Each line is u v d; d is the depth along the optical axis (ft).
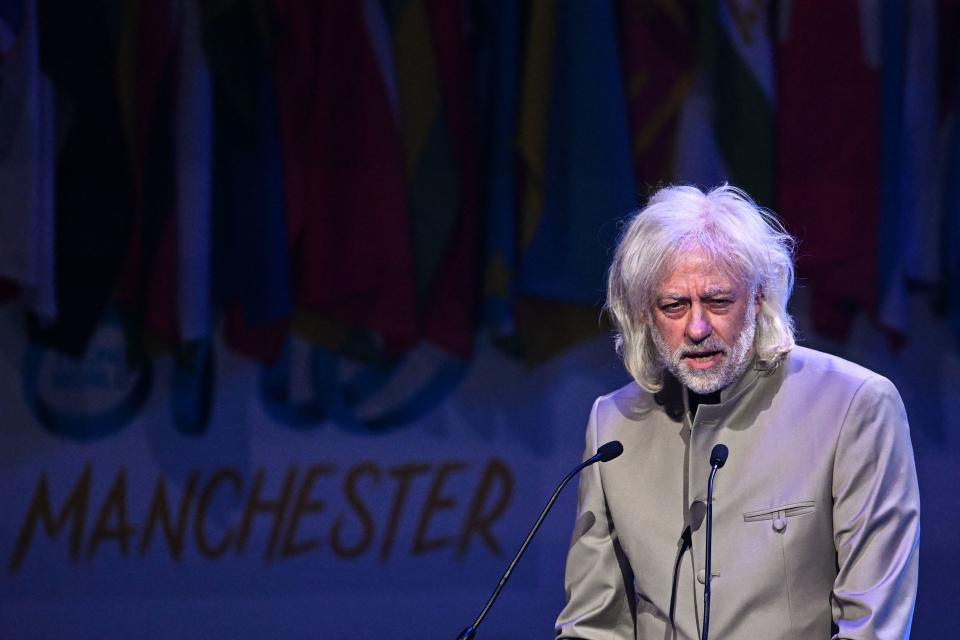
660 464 21.42
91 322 43.29
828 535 19.77
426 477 44.98
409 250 42.57
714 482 20.42
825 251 41.93
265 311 42.34
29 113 41.19
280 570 44.47
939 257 43.96
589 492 22.39
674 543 20.72
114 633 43.93
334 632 44.50
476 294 44.01
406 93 43.14
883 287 42.42
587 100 41.91
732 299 19.75
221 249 43.09
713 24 42.75
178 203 41.88
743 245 19.92
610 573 21.95
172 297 41.93
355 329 44.68
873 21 42.37
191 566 44.29
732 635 19.69
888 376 44.83
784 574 19.62
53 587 43.86
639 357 21.39
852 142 42.11
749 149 42.32
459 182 43.24
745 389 20.70
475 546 44.83
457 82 43.34
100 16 42.60
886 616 18.31
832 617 19.48
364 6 42.73
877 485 19.33
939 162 43.86
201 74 42.14
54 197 42.70
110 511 44.16
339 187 42.45
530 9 42.75
